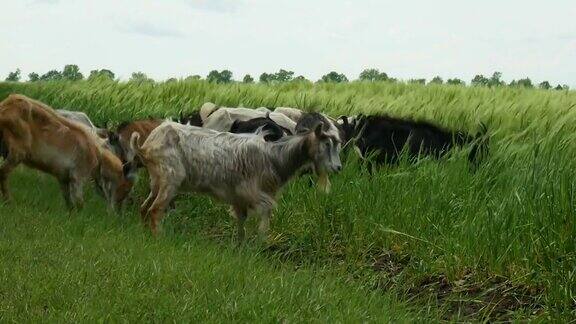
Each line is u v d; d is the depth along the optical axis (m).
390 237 6.90
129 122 8.35
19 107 7.19
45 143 7.24
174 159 6.80
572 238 6.10
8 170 7.18
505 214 6.45
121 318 4.74
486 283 6.17
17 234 5.96
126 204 8.05
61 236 6.06
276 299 5.15
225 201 6.96
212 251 6.20
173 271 5.45
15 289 4.94
